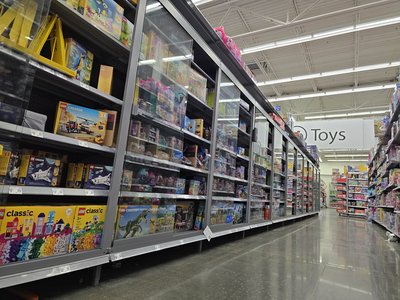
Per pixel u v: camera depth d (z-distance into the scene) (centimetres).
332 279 210
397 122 439
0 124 118
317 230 563
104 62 209
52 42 150
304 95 1180
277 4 715
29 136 138
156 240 211
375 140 883
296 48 915
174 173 251
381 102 1352
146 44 212
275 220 533
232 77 353
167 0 226
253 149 431
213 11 748
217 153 331
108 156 200
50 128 188
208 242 334
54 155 187
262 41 886
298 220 838
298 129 1100
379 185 731
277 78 1146
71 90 173
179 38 254
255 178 455
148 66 213
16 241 122
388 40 844
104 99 178
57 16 151
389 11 711
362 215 1295
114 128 179
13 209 122
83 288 152
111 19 177
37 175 140
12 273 117
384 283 205
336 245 377
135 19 191
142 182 211
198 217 292
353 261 279
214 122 307
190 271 201
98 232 162
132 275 182
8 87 124
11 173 127
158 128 231
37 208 132
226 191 356
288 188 710
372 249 359
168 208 238
